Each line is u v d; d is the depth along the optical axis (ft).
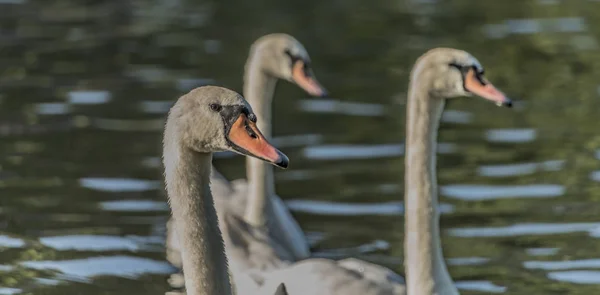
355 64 79.87
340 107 68.44
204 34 88.43
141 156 58.49
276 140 61.93
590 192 53.57
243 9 99.81
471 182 55.21
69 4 100.83
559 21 92.58
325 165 58.03
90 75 74.74
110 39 86.28
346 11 99.14
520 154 59.26
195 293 29.37
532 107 68.69
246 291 43.88
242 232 48.32
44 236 48.78
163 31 89.25
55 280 44.24
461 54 37.81
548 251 47.09
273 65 52.08
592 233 48.85
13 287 43.39
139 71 75.77
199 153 29.14
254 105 52.49
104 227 49.83
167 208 52.11
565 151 59.57
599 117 65.82
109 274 45.03
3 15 95.30
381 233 49.85
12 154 58.54
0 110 66.49
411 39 87.56
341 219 51.42
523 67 78.64
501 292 43.06
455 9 99.30
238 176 58.18
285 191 54.54
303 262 42.04
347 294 39.40
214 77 73.92
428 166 38.22
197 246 29.25
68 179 55.16
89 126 63.41
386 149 60.23
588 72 76.89
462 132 63.62
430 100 38.14
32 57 80.02
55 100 68.69
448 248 47.62
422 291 37.78
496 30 90.22
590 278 44.27
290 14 98.02
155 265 46.11
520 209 51.70
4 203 52.13
